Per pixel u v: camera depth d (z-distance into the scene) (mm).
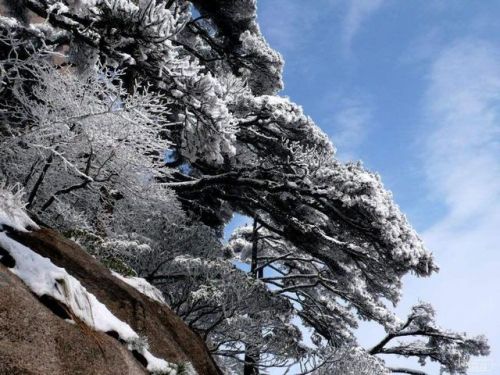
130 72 9680
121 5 8094
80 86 6109
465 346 18312
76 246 5145
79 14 8422
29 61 5773
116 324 3908
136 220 9391
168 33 8352
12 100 6539
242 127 13000
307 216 13539
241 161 12898
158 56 8742
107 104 6211
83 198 7363
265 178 12336
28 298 2873
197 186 12352
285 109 12891
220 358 12664
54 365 2650
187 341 5859
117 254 8477
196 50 17625
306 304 18656
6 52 8320
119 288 5059
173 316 6094
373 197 11586
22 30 8227
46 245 4578
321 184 11805
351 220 11844
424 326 18375
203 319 12102
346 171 11906
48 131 6074
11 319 2604
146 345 4188
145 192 7402
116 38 8406
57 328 2891
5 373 2340
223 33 17000
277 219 14102
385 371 12188
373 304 17656
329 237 13203
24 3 9172
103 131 6289
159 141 6609
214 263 11594
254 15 16500
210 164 12906
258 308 12219
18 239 4309
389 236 11523
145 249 10055
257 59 16875
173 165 13188
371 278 14242
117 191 7547
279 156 13289
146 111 6160
